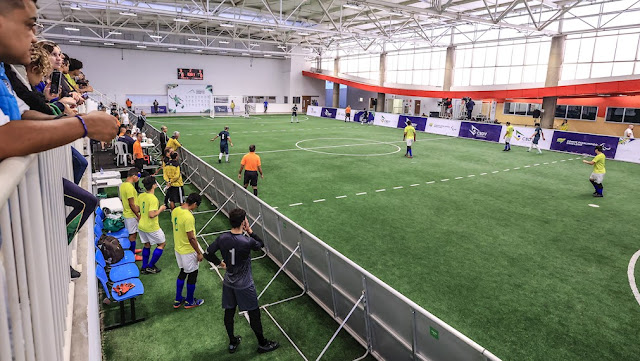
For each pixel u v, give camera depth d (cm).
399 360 507
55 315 169
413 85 4012
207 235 956
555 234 984
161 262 823
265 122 3800
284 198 1250
